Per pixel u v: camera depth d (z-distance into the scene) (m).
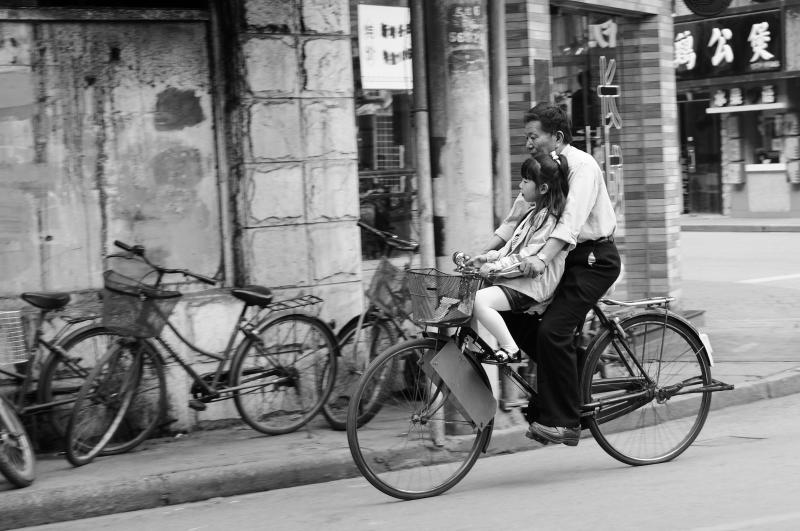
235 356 6.87
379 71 8.09
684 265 17.86
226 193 7.32
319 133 7.48
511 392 6.73
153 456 6.35
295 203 7.42
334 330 7.56
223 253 7.33
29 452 5.78
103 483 5.70
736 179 26.42
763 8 24.70
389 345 7.39
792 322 11.22
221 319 7.08
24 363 6.48
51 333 6.70
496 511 5.15
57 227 6.83
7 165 6.68
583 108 9.83
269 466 6.02
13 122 6.69
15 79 6.68
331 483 6.11
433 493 5.59
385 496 5.69
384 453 5.88
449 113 6.57
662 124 10.30
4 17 6.60
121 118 6.98
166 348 6.68
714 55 25.66
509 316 5.78
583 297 5.59
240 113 7.24
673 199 10.51
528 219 5.67
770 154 25.95
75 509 5.57
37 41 6.74
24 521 5.46
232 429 7.14
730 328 10.88
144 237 7.07
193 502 5.82
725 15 25.34
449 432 5.78
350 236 7.64
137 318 6.30
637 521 4.77
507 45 8.86
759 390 8.01
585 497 5.31
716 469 5.77
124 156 7.00
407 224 8.29
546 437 5.62
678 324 6.13
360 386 5.46
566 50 9.58
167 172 7.13
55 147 6.81
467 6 6.51
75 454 6.14
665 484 5.48
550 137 5.66
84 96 6.88
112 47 6.94
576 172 5.55
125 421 6.66
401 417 5.84
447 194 6.59
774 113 25.75
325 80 7.49
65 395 6.54
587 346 5.84
